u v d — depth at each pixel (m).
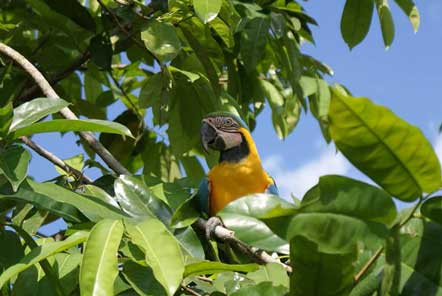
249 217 3.57
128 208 5.85
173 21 7.90
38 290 4.77
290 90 9.27
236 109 8.33
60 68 8.88
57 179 6.63
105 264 4.11
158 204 5.95
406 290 3.61
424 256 3.63
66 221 5.53
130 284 4.58
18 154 4.95
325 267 3.60
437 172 3.24
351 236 3.28
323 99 8.43
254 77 8.91
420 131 3.13
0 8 8.72
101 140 9.15
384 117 3.11
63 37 8.75
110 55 8.12
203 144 8.91
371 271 3.84
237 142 8.77
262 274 4.66
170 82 7.58
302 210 3.29
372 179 3.32
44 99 5.30
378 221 3.30
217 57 8.41
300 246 3.52
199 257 5.64
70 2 7.99
